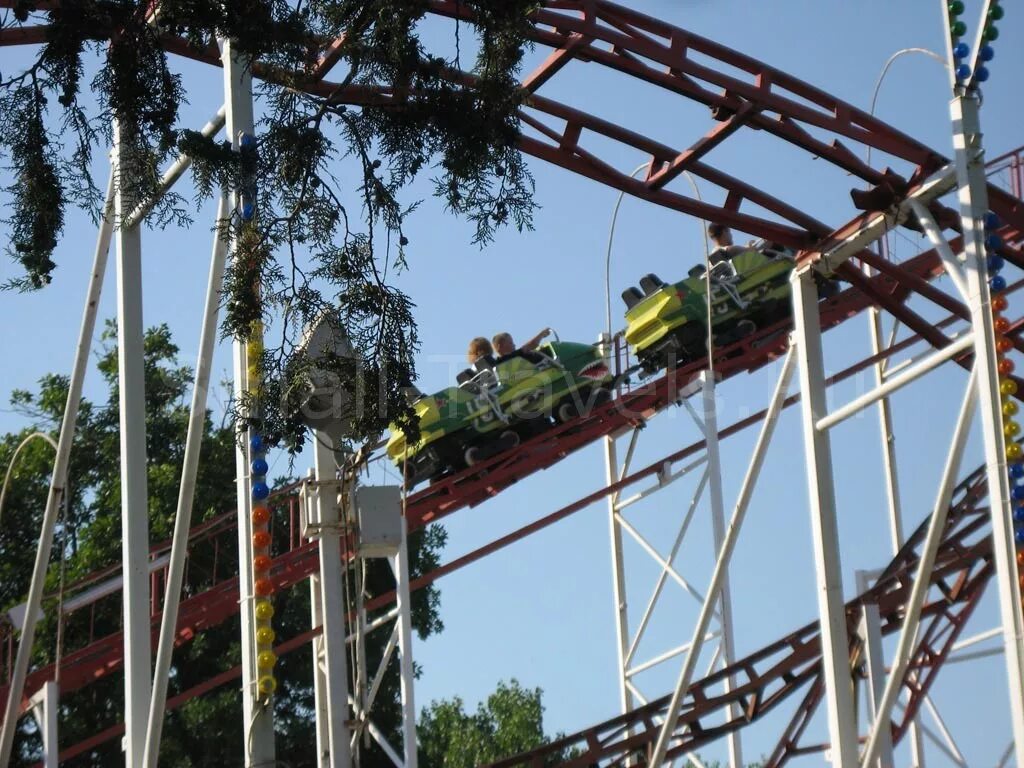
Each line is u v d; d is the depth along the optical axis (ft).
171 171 59.26
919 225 53.06
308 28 47.39
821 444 48.73
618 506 82.74
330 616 57.82
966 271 42.11
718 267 84.23
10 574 111.65
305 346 47.42
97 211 47.96
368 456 55.36
